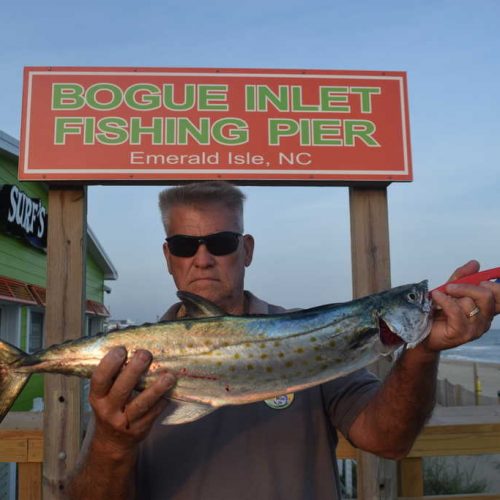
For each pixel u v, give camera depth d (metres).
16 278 10.32
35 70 3.63
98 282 19.98
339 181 3.69
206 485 2.13
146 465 2.22
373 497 3.46
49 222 3.63
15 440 3.49
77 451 3.39
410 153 3.72
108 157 3.58
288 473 2.16
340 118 3.72
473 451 3.50
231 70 3.70
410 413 2.12
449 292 1.92
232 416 2.26
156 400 1.85
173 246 2.57
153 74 3.66
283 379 2.12
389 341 2.14
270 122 3.68
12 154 9.54
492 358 65.12
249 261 2.86
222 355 2.11
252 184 3.74
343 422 2.34
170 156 3.60
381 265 3.72
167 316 2.60
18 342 10.25
